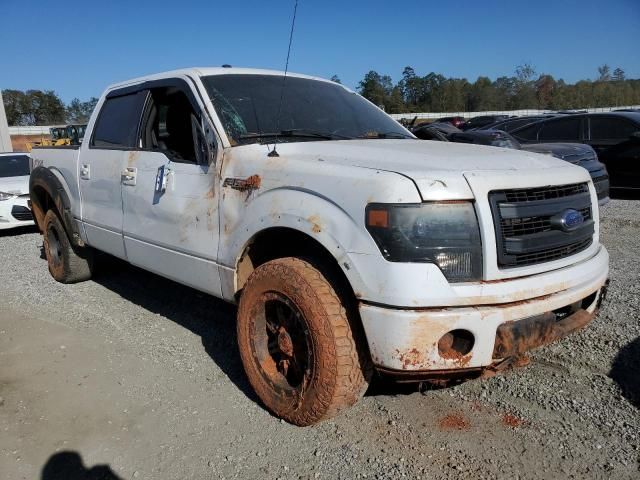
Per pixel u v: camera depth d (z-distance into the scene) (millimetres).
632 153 10016
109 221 4648
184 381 3688
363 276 2602
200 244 3586
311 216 2801
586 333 4094
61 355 4121
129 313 5000
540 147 8414
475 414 3176
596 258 3166
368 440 2967
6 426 3193
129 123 4539
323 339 2775
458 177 2625
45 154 5996
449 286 2521
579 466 2699
